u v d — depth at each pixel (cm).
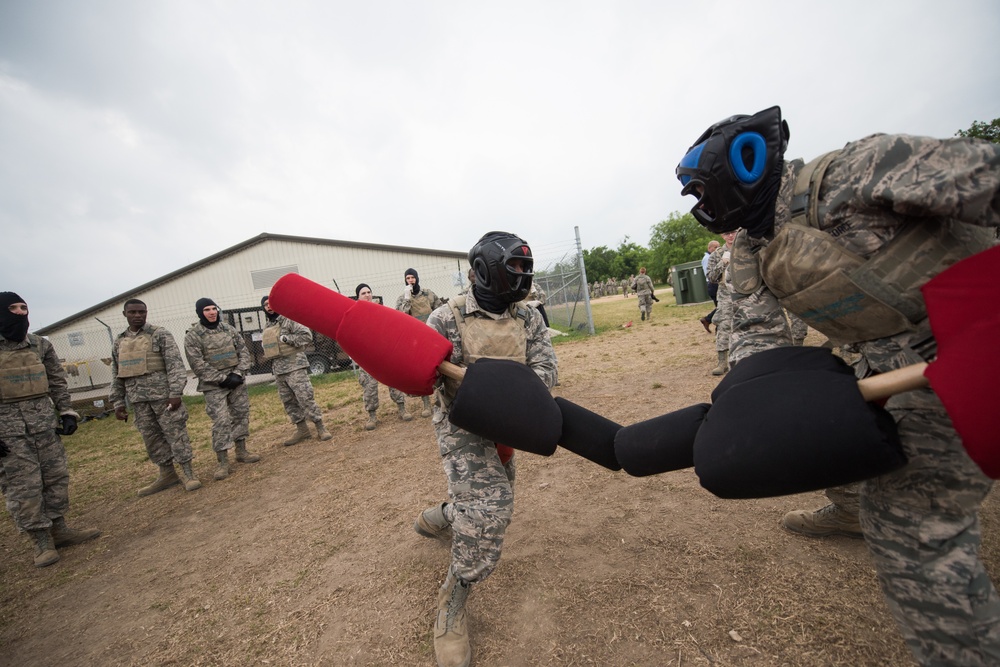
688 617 209
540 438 156
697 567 241
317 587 279
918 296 123
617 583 238
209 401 532
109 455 741
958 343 99
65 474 409
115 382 518
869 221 123
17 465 370
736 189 142
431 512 290
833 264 129
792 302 145
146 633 262
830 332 147
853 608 200
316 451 584
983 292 98
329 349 1346
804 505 285
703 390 583
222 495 476
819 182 129
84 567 362
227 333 554
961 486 123
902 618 131
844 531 242
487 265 197
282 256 2184
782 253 139
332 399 940
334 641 230
